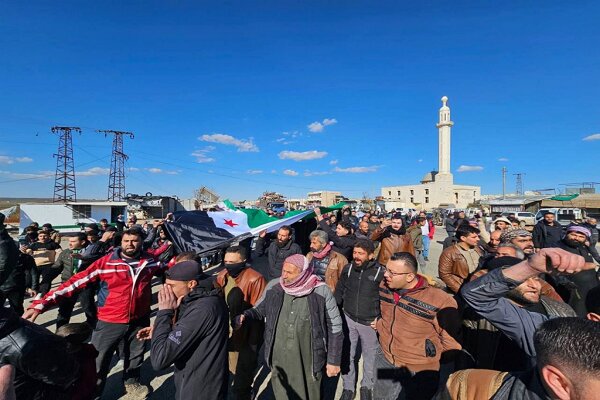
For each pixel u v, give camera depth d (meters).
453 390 1.48
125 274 3.37
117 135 56.84
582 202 31.23
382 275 3.34
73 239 5.52
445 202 84.25
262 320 3.16
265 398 3.53
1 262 4.08
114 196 55.47
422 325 2.67
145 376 3.99
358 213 23.19
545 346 1.07
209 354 2.23
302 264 2.81
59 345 1.72
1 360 1.51
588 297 2.08
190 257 3.38
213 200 40.56
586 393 0.96
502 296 1.68
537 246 7.27
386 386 2.79
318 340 2.74
